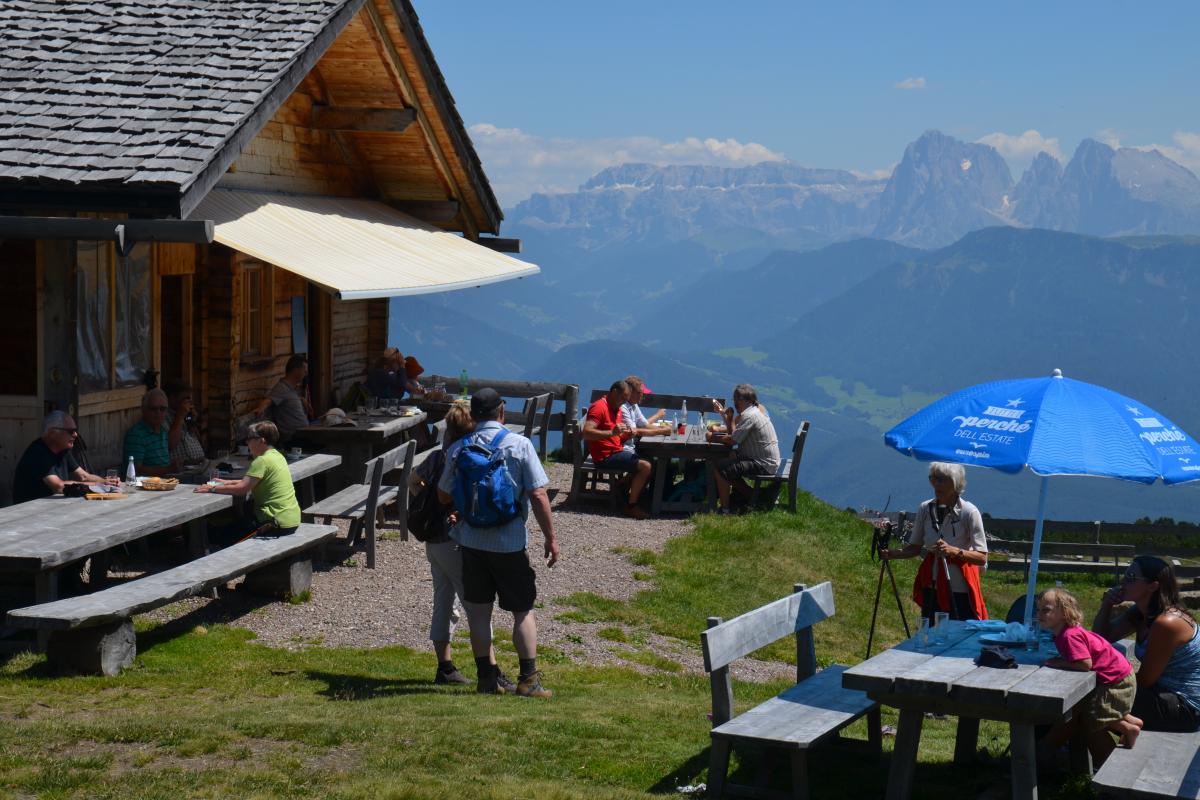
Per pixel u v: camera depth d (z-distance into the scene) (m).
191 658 8.96
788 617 7.41
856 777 7.02
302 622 10.44
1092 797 6.49
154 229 10.07
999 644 6.97
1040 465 6.62
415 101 16.97
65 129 11.00
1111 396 7.03
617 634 11.58
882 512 10.12
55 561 8.16
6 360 11.51
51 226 9.98
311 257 12.57
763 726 6.32
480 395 8.16
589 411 17.23
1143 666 7.12
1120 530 25.66
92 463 12.43
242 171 14.99
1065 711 5.83
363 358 20.78
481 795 5.87
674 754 7.04
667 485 17.77
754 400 17.06
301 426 15.54
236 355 15.56
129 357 13.20
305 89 16.62
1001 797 6.48
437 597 8.73
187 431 13.93
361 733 6.79
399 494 13.72
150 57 12.26
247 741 6.59
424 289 13.07
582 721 7.58
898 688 6.04
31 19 12.98
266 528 10.90
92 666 8.27
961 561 9.69
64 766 5.88
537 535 15.20
